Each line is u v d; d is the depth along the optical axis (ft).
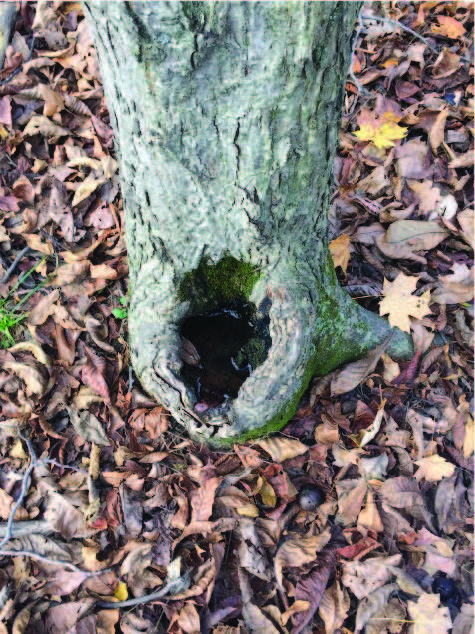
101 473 2.70
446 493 2.73
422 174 3.38
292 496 2.66
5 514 2.62
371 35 3.71
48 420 2.81
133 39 1.77
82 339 2.97
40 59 3.58
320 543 2.57
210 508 2.59
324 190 2.36
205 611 2.45
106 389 2.82
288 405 2.65
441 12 3.80
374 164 3.39
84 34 3.60
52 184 3.30
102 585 2.49
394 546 2.60
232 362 2.73
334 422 2.83
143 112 1.99
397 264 3.20
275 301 2.42
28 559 2.52
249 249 2.40
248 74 1.85
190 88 1.89
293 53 1.81
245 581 2.51
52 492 2.63
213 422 2.48
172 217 2.31
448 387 2.97
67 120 3.47
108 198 3.27
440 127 3.40
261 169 2.10
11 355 2.91
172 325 2.57
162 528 2.60
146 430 2.79
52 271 3.14
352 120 3.55
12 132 3.42
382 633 2.43
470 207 3.31
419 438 2.81
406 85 3.61
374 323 2.92
